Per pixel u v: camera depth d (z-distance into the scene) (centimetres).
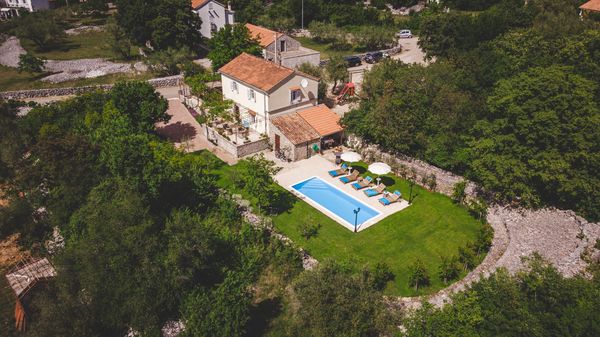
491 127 3659
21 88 6506
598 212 3319
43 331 2522
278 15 10419
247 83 5006
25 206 3700
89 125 4381
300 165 4572
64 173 3359
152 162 3484
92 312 2592
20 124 4828
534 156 3388
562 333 1972
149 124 4691
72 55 7950
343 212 3794
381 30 8712
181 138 5119
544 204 3556
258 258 3077
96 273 2619
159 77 6988
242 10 10950
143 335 2528
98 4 10750
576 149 3300
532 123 3328
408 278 2991
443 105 4278
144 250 2655
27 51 8100
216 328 2333
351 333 2178
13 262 3378
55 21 9550
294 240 3419
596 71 4094
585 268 2705
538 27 5731
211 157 4628
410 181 4209
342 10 10456
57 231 3575
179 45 7819
